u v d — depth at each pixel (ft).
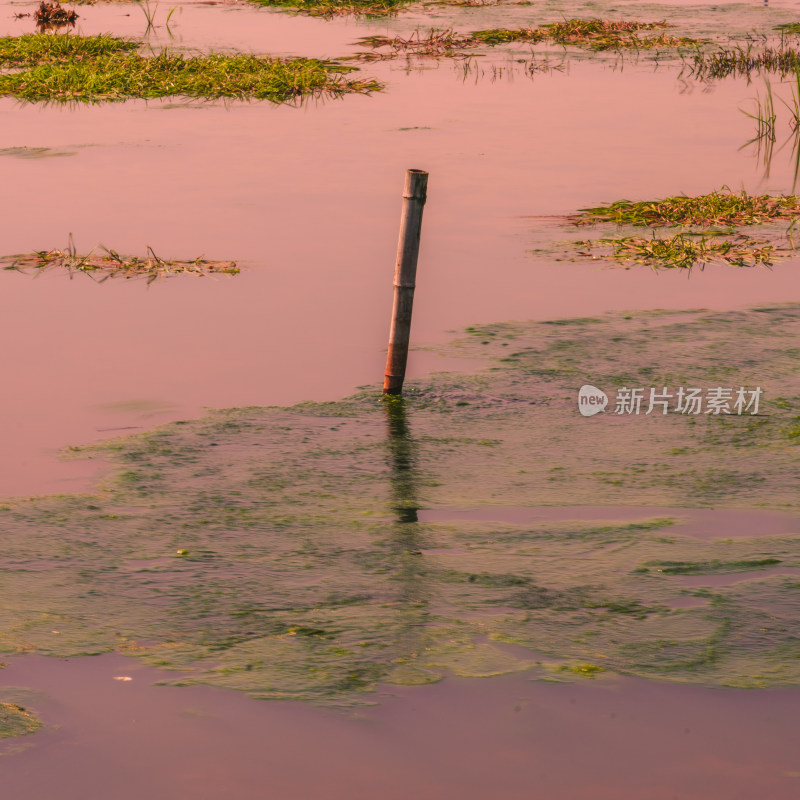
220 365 110.63
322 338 118.62
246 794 49.14
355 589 67.21
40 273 140.36
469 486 83.66
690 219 166.50
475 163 203.31
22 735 52.90
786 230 162.20
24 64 319.88
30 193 179.42
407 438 92.99
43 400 101.45
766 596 65.46
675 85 293.64
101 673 58.08
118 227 160.56
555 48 360.69
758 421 95.71
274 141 223.10
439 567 70.03
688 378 106.01
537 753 51.60
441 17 429.38
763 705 54.90
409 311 100.48
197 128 237.25
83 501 80.38
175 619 63.57
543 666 58.34
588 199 178.91
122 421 96.84
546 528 75.72
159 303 129.59
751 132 234.58
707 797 48.62
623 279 139.13
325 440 92.58
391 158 207.21
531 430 94.68
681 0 481.87
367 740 52.54
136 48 342.44
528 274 141.08
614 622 62.75
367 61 332.60
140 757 51.42
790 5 461.78
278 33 385.09
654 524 76.18
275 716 54.34
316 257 147.64
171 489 82.94
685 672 57.67
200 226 161.38
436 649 60.03
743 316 124.06
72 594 66.59
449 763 50.93
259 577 68.80
